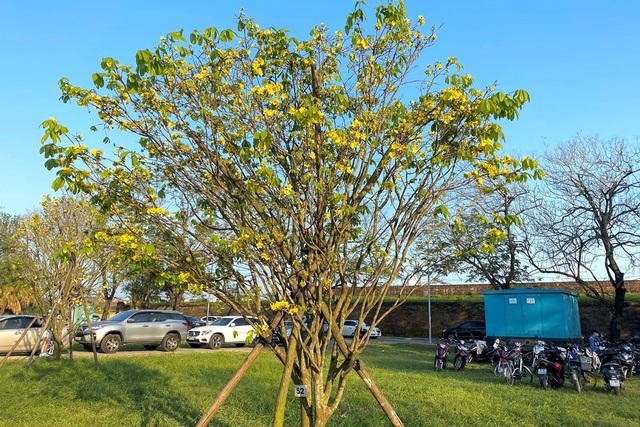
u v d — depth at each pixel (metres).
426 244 5.02
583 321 29.05
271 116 4.52
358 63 4.96
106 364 12.45
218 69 4.65
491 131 4.50
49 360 12.63
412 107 4.93
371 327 4.70
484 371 15.19
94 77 4.23
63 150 4.27
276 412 4.32
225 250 4.59
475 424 7.48
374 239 4.65
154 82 4.52
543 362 11.63
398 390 10.09
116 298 35.31
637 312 27.78
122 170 4.52
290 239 4.57
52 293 12.23
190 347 22.16
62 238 11.51
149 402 8.55
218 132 4.56
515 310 19.62
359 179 4.68
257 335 4.56
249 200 4.49
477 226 5.15
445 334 29.28
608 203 20.73
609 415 8.56
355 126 4.49
